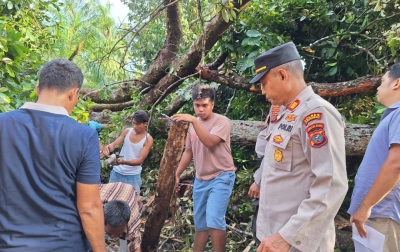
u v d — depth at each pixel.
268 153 1.83
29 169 1.39
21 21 3.67
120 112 4.24
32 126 1.43
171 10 4.34
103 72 8.27
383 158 1.91
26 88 2.63
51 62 1.55
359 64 3.96
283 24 4.18
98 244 1.54
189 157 3.22
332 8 4.12
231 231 3.60
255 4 4.08
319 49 4.23
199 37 3.91
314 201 1.49
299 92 1.71
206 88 2.90
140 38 5.48
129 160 3.85
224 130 2.84
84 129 1.51
